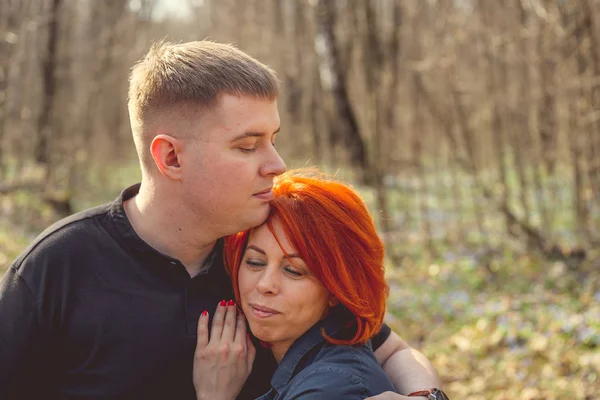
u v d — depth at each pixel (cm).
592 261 604
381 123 760
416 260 679
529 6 620
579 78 610
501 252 661
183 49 168
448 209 816
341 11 770
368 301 176
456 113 732
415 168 805
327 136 920
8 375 163
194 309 176
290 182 179
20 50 856
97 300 168
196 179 164
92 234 171
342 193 179
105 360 168
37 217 842
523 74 682
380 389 168
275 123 168
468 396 408
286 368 176
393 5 741
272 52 999
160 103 164
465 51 740
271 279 172
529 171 789
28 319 164
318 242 170
